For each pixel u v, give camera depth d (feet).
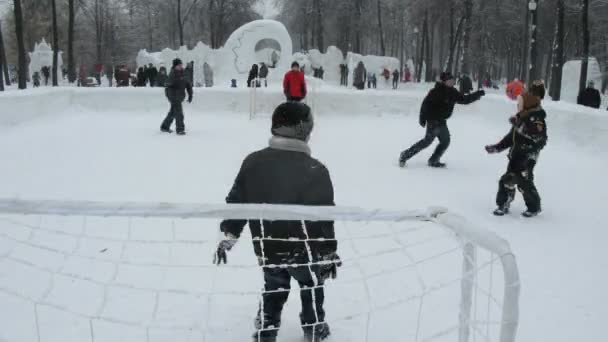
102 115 47.09
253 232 9.19
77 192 21.27
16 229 15.71
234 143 33.81
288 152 9.13
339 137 37.96
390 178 25.20
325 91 50.85
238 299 11.84
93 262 13.62
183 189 21.99
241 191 9.27
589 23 115.24
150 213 7.20
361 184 23.91
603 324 11.40
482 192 22.90
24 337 10.06
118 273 13.01
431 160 27.89
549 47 133.69
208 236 15.67
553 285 13.30
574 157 30.50
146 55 121.49
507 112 42.78
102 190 21.68
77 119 44.19
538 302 12.36
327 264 8.87
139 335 10.22
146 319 10.84
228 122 44.78
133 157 28.58
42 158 28.04
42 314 10.94
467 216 19.29
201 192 21.58
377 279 13.05
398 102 50.88
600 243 16.52
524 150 18.65
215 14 154.10
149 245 14.82
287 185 8.89
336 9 149.79
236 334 10.32
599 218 19.11
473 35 134.10
